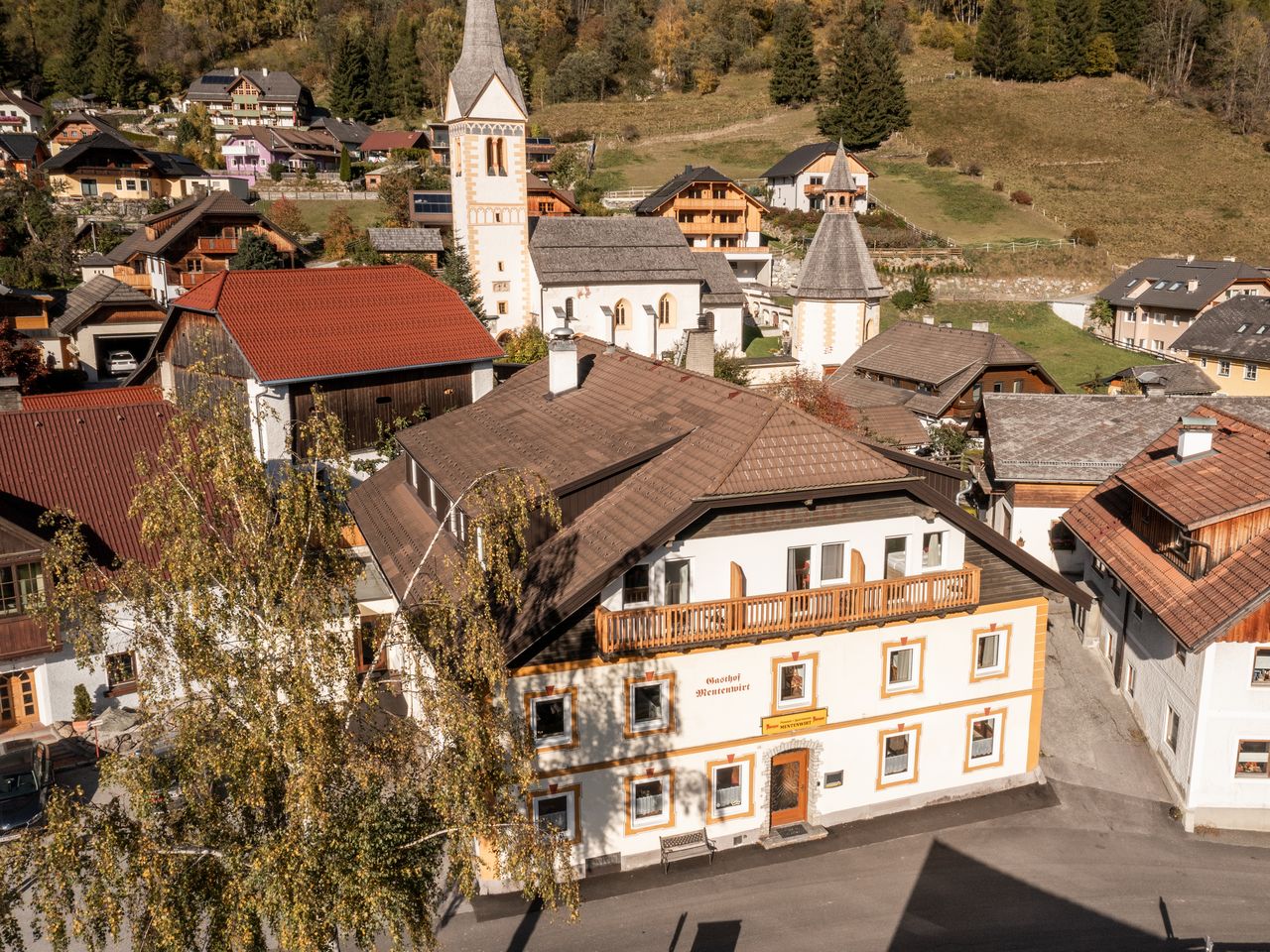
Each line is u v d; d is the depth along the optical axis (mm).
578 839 22781
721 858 23688
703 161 127000
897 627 24547
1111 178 121312
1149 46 146750
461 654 14930
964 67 157375
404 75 151750
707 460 23312
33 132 132875
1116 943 20953
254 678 13492
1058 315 88625
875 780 25297
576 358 31188
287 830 13141
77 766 26391
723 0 172625
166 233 79938
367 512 32469
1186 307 78125
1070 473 37562
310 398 38406
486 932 21109
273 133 123625
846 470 23172
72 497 30172
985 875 23172
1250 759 24938
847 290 65375
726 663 23188
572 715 22125
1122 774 27312
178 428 15156
